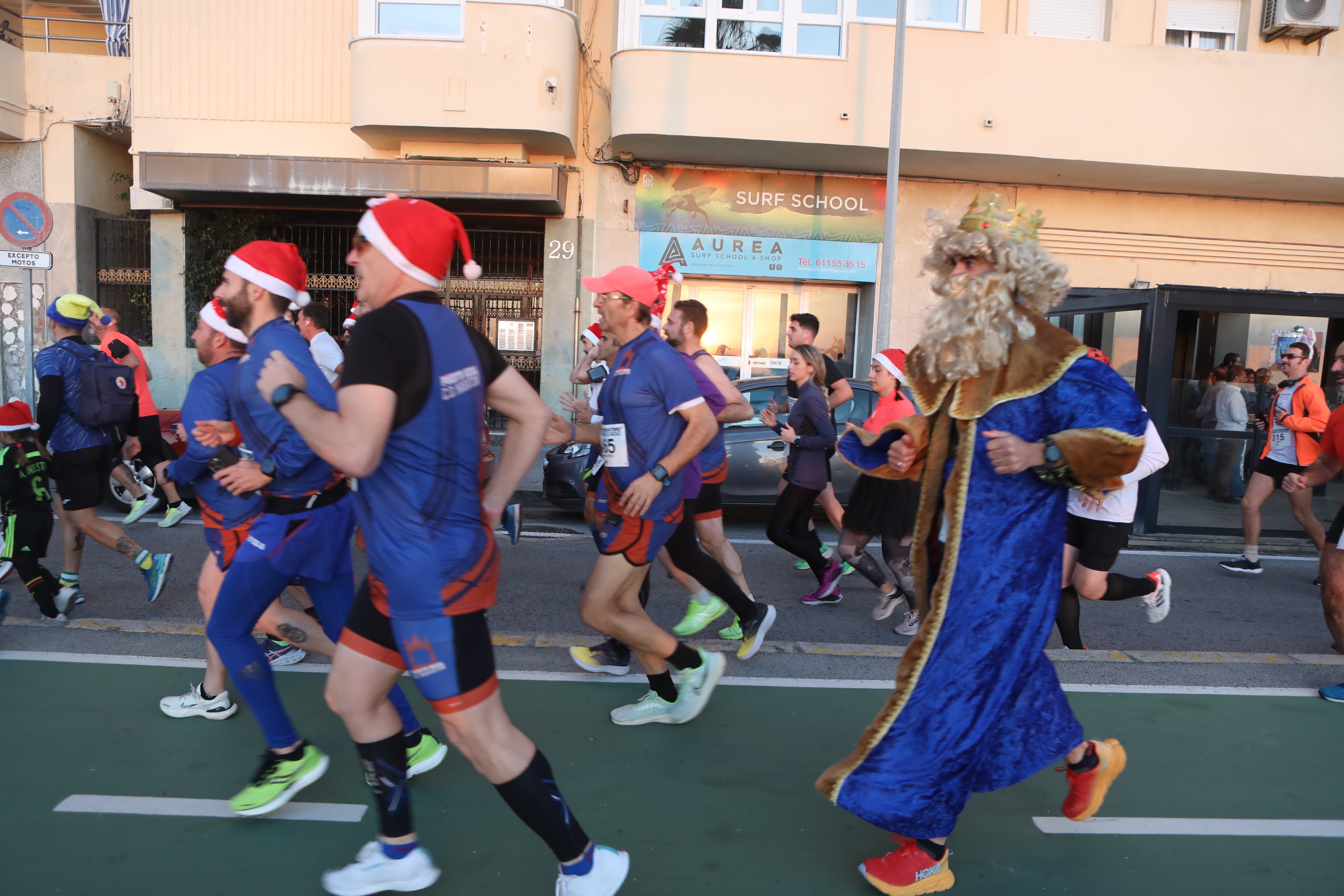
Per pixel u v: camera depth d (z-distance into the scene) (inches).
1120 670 176.2
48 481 182.1
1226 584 265.3
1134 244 514.9
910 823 92.2
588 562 265.3
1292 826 116.6
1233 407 334.3
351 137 475.5
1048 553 95.3
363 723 90.2
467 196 448.8
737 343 511.8
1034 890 100.2
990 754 95.6
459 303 509.0
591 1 476.4
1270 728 149.9
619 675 163.2
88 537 272.7
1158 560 299.0
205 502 122.6
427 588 80.1
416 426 78.7
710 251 490.0
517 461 91.7
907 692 94.3
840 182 493.0
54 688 147.8
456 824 109.6
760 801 118.6
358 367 76.5
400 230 80.8
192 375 499.2
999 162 461.7
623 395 128.7
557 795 86.2
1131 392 91.4
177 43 470.6
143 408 286.4
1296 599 249.6
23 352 507.5
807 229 492.7
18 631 175.2
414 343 78.5
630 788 121.0
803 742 137.3
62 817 108.3
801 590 241.0
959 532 93.7
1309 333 326.6
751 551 289.1
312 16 469.7
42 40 509.4
